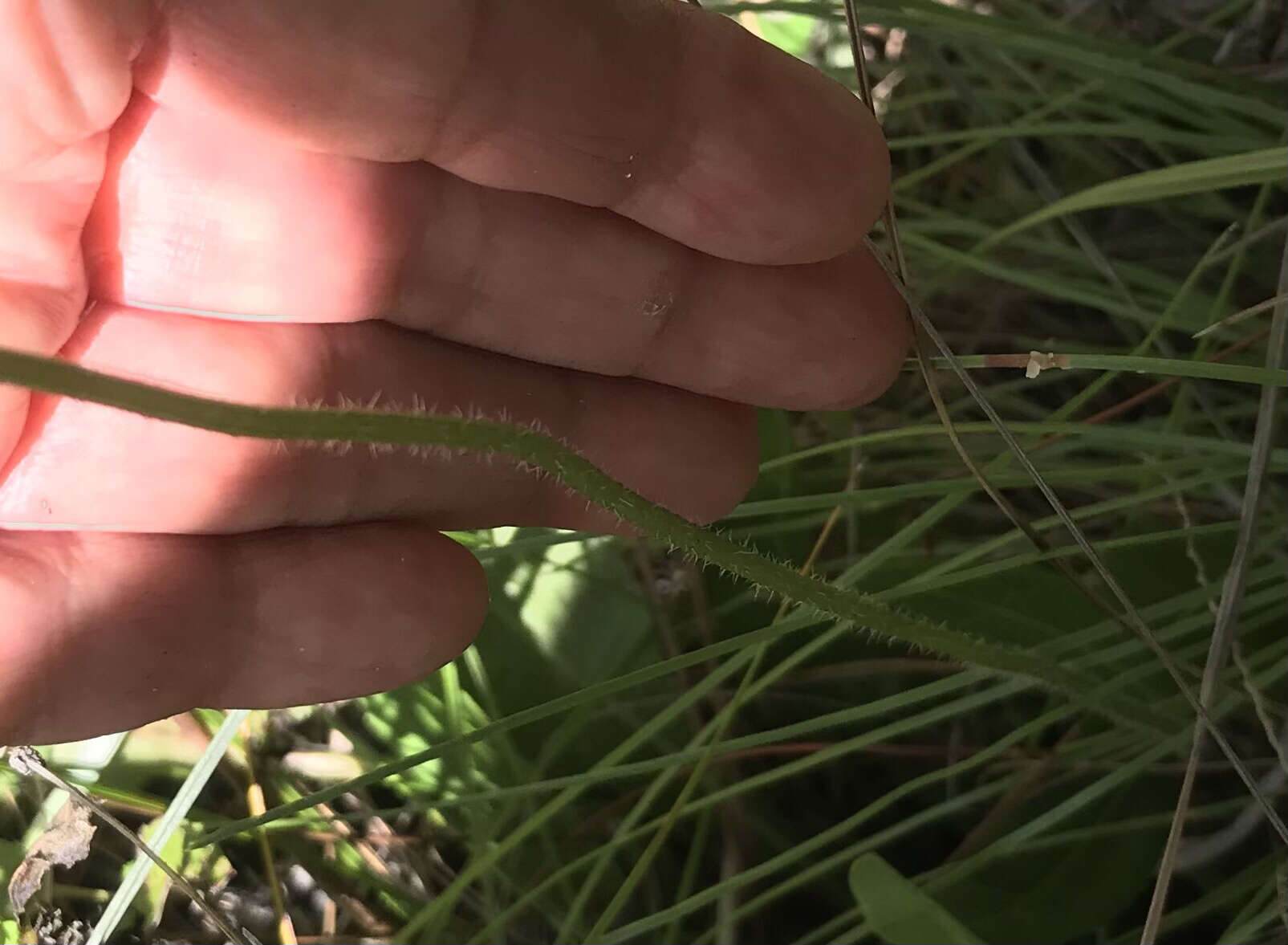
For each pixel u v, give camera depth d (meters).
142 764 0.22
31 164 0.15
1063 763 0.20
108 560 0.17
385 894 0.22
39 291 0.16
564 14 0.15
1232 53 0.22
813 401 0.18
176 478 0.17
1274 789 0.19
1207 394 0.21
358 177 0.17
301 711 0.23
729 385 0.18
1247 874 0.19
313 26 0.15
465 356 0.18
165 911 0.22
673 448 0.19
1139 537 0.18
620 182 0.16
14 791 0.21
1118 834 0.21
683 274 0.17
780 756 0.23
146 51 0.15
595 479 0.14
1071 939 0.21
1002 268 0.22
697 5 0.16
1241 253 0.20
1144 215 0.25
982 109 0.21
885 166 0.16
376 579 0.18
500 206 0.17
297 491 0.18
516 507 0.19
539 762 0.22
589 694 0.18
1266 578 0.19
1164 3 0.23
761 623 0.24
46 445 0.17
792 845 0.23
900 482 0.24
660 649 0.23
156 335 0.17
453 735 0.23
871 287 0.18
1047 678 0.17
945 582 0.18
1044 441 0.21
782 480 0.24
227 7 0.14
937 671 0.23
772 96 0.16
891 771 0.23
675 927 0.21
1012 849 0.19
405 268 0.17
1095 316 0.26
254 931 0.22
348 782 0.18
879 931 0.16
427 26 0.15
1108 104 0.23
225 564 0.18
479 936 0.20
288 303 0.17
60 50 0.14
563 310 0.18
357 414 0.13
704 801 0.19
